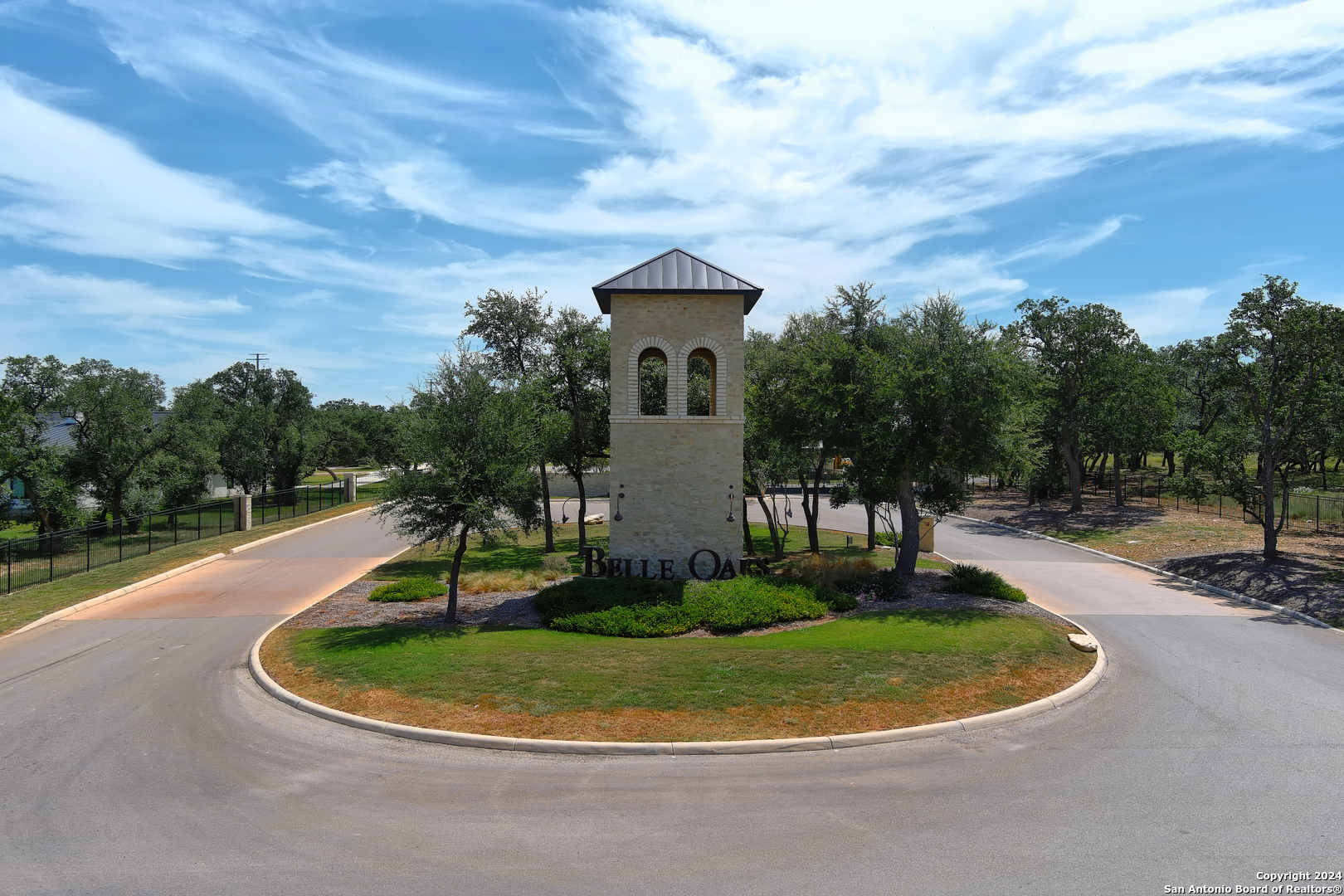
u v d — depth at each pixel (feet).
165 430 136.15
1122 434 132.46
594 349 99.50
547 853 23.62
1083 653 47.93
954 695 38.65
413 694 39.17
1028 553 100.73
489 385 61.77
